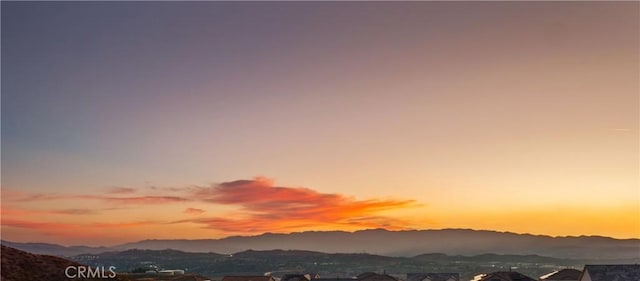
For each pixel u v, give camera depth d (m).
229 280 134.88
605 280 83.94
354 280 145.75
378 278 144.50
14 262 61.50
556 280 120.25
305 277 150.12
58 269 64.06
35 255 66.38
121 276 71.69
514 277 126.56
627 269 86.12
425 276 146.12
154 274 138.62
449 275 146.25
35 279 59.44
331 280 147.38
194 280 133.25
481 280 130.38
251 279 135.00
